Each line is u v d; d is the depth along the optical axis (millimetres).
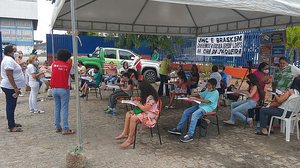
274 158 5227
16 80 6336
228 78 11250
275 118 6949
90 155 5184
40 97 11094
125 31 12383
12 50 6285
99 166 4711
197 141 6125
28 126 7035
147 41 19438
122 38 20547
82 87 11336
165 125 7348
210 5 4957
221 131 6926
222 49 11836
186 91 9367
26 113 8406
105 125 7211
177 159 5078
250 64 11102
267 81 8141
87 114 8391
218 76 9586
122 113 8562
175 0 4797
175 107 9594
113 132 6617
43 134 6391
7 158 5020
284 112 6301
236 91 8148
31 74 8289
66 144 5738
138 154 5281
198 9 10344
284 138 6426
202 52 13008
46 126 7035
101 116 8156
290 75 7469
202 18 11703
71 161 4508
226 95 9445
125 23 12273
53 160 4934
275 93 7219
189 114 6469
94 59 16219
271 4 5344
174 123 7547
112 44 22656
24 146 5617
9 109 6480
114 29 12102
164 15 11359
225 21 11773
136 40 19422
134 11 10570
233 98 8961
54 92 6227
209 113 6211
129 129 5891
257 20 10320
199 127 6508
